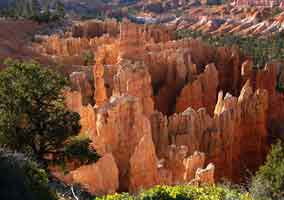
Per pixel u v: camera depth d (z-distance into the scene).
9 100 28.00
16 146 27.83
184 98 61.19
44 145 28.73
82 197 24.50
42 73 29.00
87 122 39.84
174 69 66.50
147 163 36.31
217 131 49.50
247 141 55.31
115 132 39.12
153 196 17.64
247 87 56.91
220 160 49.47
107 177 32.22
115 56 69.56
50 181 24.92
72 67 64.25
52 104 29.34
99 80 53.94
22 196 15.55
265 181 26.94
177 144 46.22
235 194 18.69
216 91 64.56
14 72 28.45
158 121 46.62
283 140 56.62
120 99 40.69
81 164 29.98
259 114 55.97
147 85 53.94
